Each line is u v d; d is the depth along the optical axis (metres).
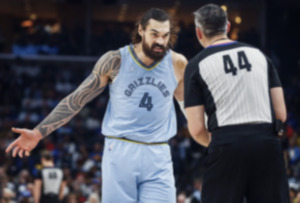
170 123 5.07
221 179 4.04
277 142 4.04
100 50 30.86
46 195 12.03
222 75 4.11
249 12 31.97
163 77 4.89
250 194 4.08
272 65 4.27
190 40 30.03
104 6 33.16
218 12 4.32
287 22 31.16
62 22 33.91
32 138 4.79
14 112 25.34
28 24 33.91
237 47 4.21
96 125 23.48
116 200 4.88
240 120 4.02
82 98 4.93
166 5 33.09
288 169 13.19
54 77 27.95
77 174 16.78
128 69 4.83
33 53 30.61
